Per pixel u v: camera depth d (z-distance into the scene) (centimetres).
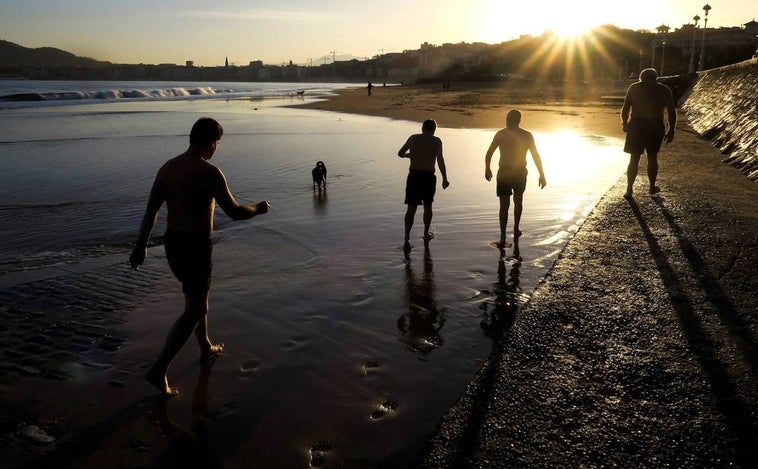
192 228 361
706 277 523
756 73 1559
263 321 474
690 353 379
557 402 327
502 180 682
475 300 512
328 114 3462
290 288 551
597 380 350
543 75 14975
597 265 569
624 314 447
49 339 441
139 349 427
